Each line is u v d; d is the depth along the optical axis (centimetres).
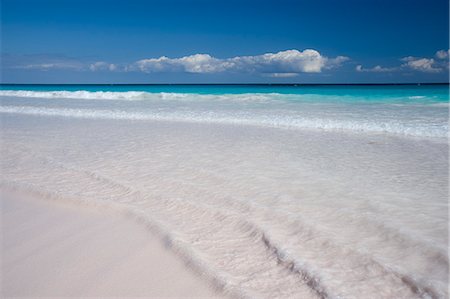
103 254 392
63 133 1180
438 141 973
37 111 1898
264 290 310
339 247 366
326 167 698
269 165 718
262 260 360
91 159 804
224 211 481
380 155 808
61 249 407
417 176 625
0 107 2117
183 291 321
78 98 2920
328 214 452
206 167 710
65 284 340
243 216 461
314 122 1330
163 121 1480
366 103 2112
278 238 394
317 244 378
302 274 327
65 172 703
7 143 1008
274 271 339
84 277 350
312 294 302
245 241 403
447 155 802
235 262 358
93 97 2978
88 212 515
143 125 1365
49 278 351
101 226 466
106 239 427
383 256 345
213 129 1241
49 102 2492
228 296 308
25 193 598
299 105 2058
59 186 613
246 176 640
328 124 1287
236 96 2692
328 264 339
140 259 377
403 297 290
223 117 1533
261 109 1844
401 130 1136
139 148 920
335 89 3991
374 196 515
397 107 1839
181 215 482
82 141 1030
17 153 882
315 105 2041
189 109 1895
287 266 344
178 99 2720
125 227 459
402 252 350
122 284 336
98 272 357
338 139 1026
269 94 2708
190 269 352
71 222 483
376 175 635
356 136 1073
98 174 675
